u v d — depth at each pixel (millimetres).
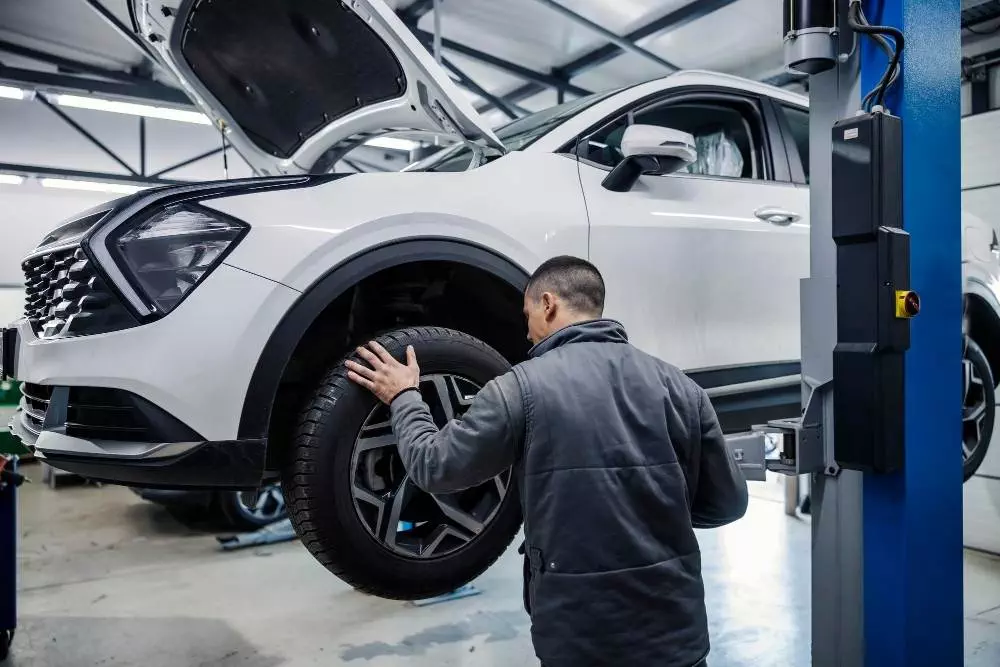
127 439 1566
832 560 1886
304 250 1657
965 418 3316
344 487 1680
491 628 3070
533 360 1412
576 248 2076
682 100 2549
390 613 3254
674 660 1295
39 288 1919
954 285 1806
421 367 1758
